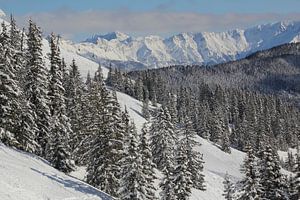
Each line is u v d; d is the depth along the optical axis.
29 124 51.50
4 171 38.53
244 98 194.75
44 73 54.28
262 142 44.28
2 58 47.97
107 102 49.66
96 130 49.41
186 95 187.12
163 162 70.12
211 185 79.56
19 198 34.22
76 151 58.06
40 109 54.16
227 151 139.62
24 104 50.91
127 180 43.09
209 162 122.56
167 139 70.69
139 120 142.00
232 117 190.50
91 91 53.62
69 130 55.88
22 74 53.50
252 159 42.34
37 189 38.34
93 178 49.31
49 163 52.22
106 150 48.69
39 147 53.16
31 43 54.28
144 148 45.19
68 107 63.00
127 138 44.56
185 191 48.72
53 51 57.72
